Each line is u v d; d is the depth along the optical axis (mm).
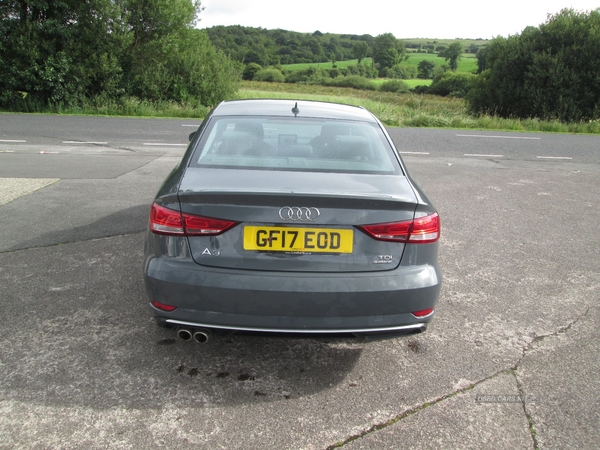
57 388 2611
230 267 2504
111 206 6129
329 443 2285
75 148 10750
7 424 2332
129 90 20641
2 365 2795
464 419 2482
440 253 4906
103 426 2346
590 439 2367
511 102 24078
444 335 3320
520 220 6195
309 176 2811
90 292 3750
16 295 3656
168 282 2490
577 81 22219
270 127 3367
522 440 2346
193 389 2658
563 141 15250
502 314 3641
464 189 7934
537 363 3006
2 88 18891
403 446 2277
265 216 2471
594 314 3678
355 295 2480
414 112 20422
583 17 22953
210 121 3463
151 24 21062
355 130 3445
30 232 5059
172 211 2539
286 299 2455
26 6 19000
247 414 2471
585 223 6145
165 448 2221
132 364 2861
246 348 3098
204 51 22281
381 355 3062
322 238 2504
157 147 11273
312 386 2725
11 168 8336
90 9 19516
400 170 3082
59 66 18766
